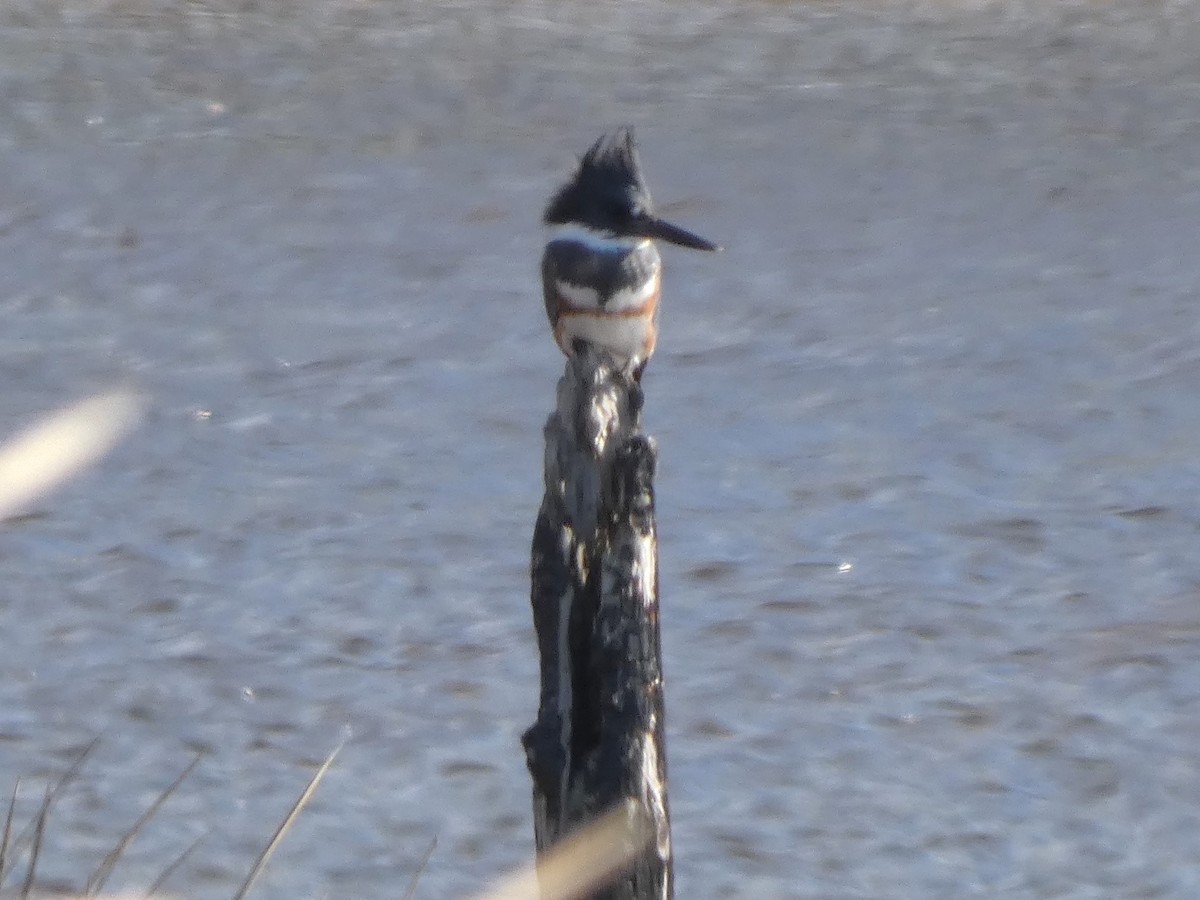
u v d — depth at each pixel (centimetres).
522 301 1948
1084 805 999
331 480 1446
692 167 2603
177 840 945
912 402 1620
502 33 3534
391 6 3766
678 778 1024
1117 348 1769
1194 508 1385
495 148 2708
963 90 3128
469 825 977
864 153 2683
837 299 1959
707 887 919
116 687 1122
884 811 991
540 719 511
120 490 1403
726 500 1411
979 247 2183
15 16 3559
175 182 2478
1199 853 951
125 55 3269
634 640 505
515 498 1420
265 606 1234
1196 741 1062
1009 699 1111
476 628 1207
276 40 3428
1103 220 2303
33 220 2277
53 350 1766
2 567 1276
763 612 1223
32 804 974
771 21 3694
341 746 958
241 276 2044
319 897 901
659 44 3466
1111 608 1226
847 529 1357
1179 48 3453
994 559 1307
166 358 1742
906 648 1177
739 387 1664
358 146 2708
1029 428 1555
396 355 1759
